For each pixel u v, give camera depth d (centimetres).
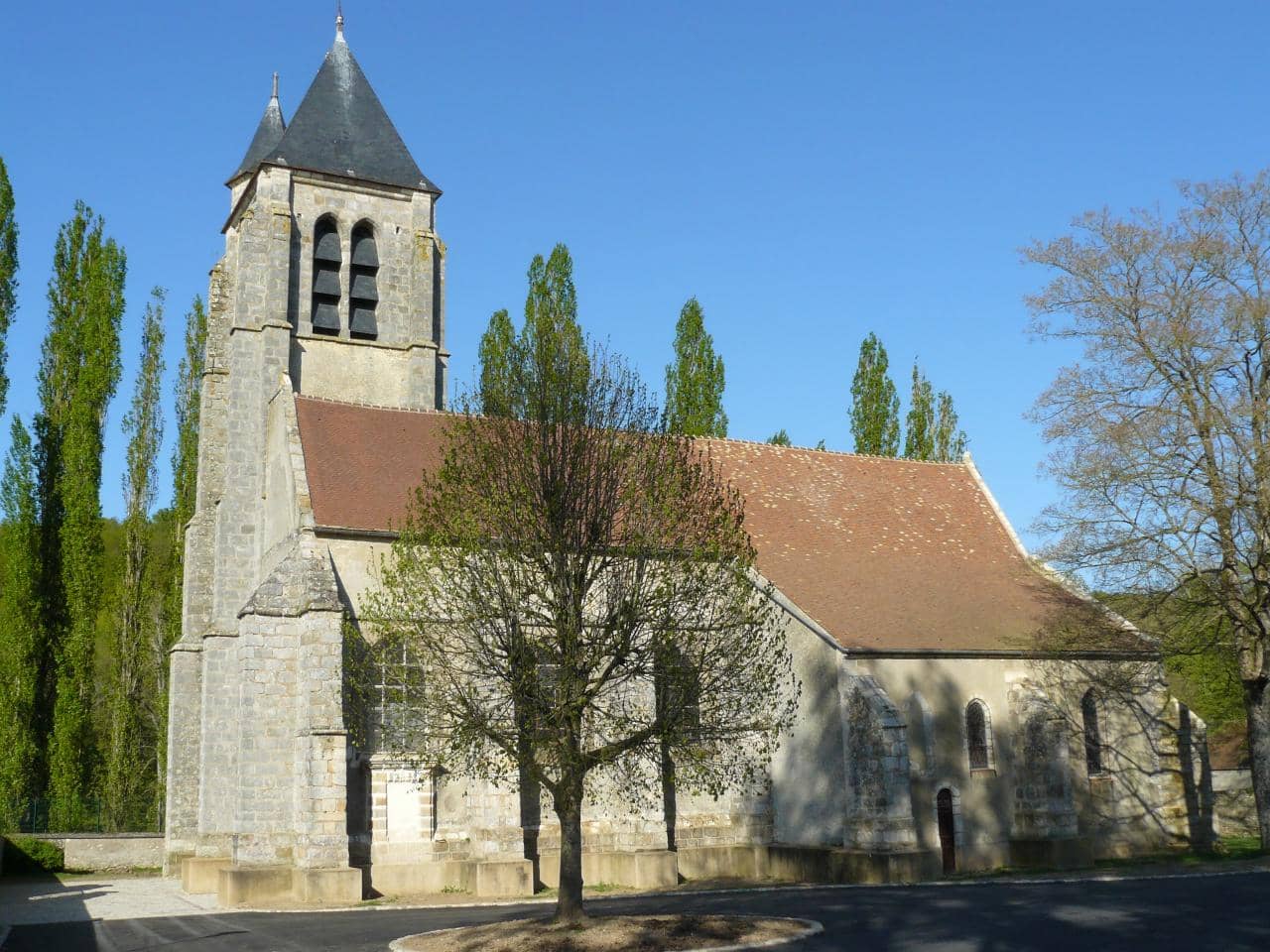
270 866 2842
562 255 4822
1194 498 3247
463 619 2181
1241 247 3344
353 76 4053
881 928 2039
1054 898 2388
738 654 2238
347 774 2892
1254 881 2614
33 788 4419
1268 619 3269
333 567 2995
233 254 3888
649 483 2256
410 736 2344
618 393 2377
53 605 4591
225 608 3412
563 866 2112
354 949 2027
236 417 3544
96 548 4684
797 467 3966
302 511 3027
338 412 3447
